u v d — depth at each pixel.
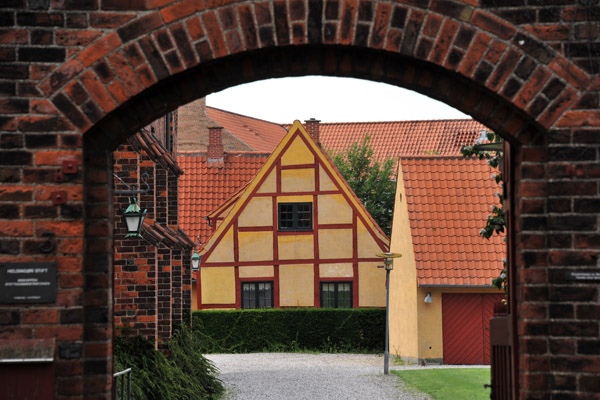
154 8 6.61
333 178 37.56
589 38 6.57
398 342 33.41
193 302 37.78
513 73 6.57
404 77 6.97
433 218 31.17
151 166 16.56
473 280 29.61
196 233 40.06
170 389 14.92
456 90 6.93
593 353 6.52
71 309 6.54
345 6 6.59
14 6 6.60
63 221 6.56
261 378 26.28
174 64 6.61
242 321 36.25
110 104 6.60
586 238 6.55
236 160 43.09
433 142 57.06
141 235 14.92
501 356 8.35
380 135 58.38
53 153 6.57
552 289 6.57
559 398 6.52
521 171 6.79
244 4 6.60
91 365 6.81
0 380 6.44
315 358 33.28
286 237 37.69
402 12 6.59
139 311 15.13
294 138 37.91
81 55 6.59
